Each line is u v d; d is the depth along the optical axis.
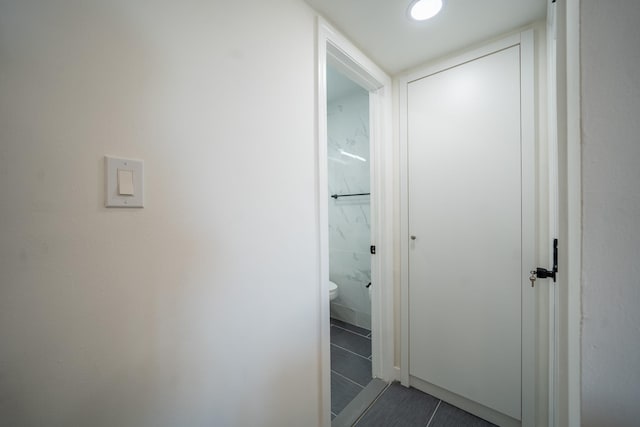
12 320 0.47
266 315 0.92
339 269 2.65
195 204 0.72
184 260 0.70
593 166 0.38
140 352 0.62
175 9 0.68
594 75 0.38
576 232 0.43
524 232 1.27
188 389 0.71
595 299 0.38
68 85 0.52
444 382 1.53
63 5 0.51
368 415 1.43
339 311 2.67
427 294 1.59
